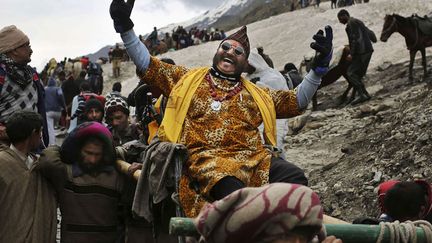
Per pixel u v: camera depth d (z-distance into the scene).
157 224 4.85
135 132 7.09
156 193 4.43
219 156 4.26
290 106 4.75
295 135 14.11
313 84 4.75
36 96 6.69
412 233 3.03
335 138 12.85
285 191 2.05
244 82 4.62
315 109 16.48
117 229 5.22
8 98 6.48
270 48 31.97
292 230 2.04
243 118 4.46
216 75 4.57
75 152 5.07
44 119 6.83
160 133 4.47
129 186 5.19
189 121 4.44
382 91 16.66
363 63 16.03
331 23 32.72
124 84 34.28
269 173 4.30
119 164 5.18
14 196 4.98
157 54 43.84
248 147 4.36
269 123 4.55
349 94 17.72
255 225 2.03
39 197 5.04
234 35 4.62
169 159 4.32
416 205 4.50
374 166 10.05
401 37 24.70
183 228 2.74
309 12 37.56
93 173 5.12
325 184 10.34
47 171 5.04
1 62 6.47
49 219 5.04
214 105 4.45
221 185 4.07
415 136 10.30
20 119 5.10
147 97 5.48
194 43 46.28
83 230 5.10
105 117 7.32
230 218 2.05
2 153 5.04
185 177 4.30
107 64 41.88
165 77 4.68
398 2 34.38
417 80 16.95
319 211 2.07
